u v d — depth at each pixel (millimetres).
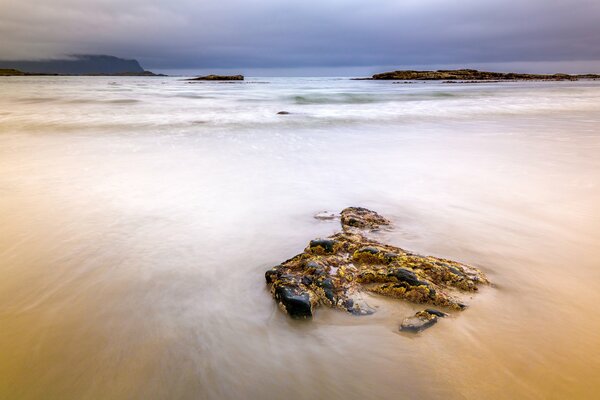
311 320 3865
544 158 10812
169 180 8734
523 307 4031
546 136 14594
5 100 31641
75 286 4465
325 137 14789
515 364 3256
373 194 7766
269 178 8906
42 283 4516
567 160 10531
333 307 4031
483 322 3795
